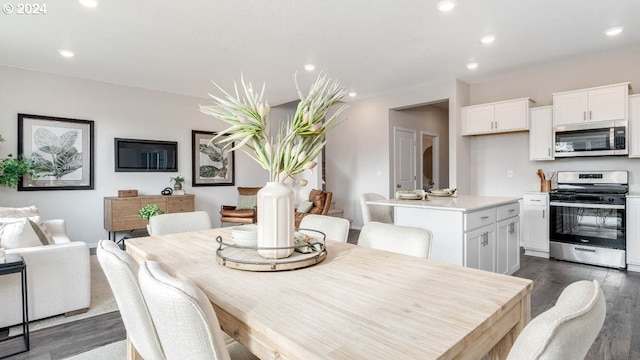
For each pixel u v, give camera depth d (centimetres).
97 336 231
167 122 587
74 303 260
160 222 227
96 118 515
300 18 313
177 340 80
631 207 372
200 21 317
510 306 99
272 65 447
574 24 333
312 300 99
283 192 136
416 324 84
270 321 85
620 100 394
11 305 232
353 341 75
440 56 420
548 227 431
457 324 84
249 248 142
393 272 127
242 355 124
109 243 120
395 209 319
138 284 104
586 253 401
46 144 473
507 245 344
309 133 139
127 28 330
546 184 453
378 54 410
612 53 417
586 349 62
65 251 255
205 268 133
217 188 648
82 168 502
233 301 99
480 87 547
